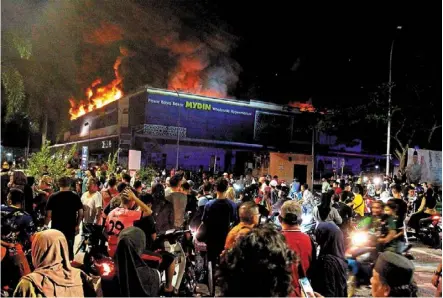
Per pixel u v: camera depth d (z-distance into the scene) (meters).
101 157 45.22
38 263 3.57
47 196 8.93
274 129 44.34
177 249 6.57
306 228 9.12
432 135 29.44
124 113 41.34
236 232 4.86
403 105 27.86
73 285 3.60
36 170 15.20
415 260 10.26
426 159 22.61
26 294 3.39
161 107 38.53
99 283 3.88
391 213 6.29
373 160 49.97
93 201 8.64
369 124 32.12
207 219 6.63
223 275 1.96
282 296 1.90
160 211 6.91
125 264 3.65
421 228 12.17
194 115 40.16
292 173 37.56
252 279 1.87
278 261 1.92
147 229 5.69
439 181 22.72
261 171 39.19
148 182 21.05
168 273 5.47
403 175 24.36
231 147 41.53
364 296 6.43
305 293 3.58
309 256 4.52
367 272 6.15
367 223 6.60
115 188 9.66
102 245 6.23
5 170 11.35
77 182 12.73
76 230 7.14
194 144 39.59
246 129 42.94
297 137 45.38
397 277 2.41
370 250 6.18
